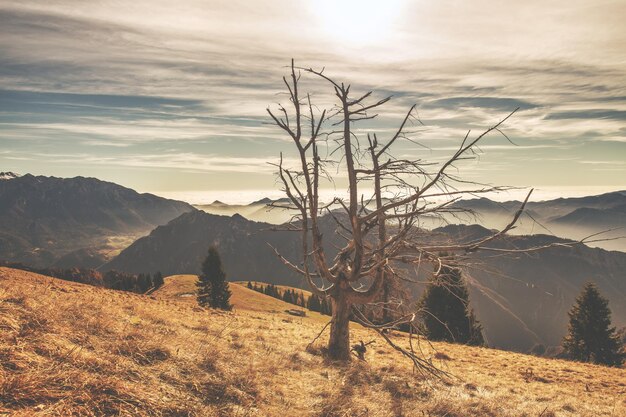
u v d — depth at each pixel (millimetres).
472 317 38188
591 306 48594
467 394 13547
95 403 6086
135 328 10742
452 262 13609
